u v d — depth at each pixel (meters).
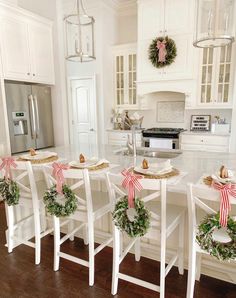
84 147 3.00
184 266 1.99
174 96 4.55
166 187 1.50
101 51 4.39
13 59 3.36
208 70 3.88
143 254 2.20
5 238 2.56
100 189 2.29
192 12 3.70
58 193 1.82
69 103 4.83
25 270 2.06
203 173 1.77
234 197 1.25
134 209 1.54
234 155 2.42
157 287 1.61
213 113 4.28
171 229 1.63
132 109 4.75
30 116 3.72
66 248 2.36
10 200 2.08
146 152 2.86
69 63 4.71
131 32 4.84
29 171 1.97
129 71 4.62
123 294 1.78
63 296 1.77
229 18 1.90
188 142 4.00
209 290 1.79
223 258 1.30
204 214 1.73
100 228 2.39
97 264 2.12
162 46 3.87
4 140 3.39
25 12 3.42
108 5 4.43
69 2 4.31
